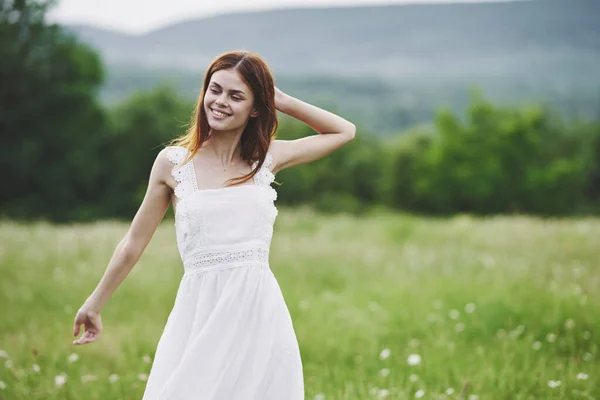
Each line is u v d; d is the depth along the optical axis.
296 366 3.28
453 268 10.90
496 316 7.02
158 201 3.42
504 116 64.56
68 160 46.88
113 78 158.12
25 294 9.20
